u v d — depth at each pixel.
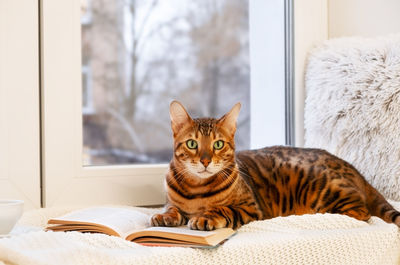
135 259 0.91
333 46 1.68
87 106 1.94
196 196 1.24
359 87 1.51
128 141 2.03
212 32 2.22
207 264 0.97
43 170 1.51
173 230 1.04
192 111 2.19
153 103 2.09
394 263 1.19
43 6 1.49
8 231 1.06
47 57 1.49
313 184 1.36
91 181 1.56
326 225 1.16
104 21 1.98
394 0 1.71
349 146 1.55
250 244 1.02
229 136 1.27
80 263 0.89
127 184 1.61
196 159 1.21
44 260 0.86
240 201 1.25
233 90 2.27
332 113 1.58
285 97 1.90
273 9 1.97
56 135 1.51
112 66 2.00
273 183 1.43
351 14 1.84
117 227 1.12
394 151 1.43
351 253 1.09
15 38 1.46
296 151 1.52
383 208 1.29
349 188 1.31
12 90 1.46
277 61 1.95
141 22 2.06
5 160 1.45
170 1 2.12
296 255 1.05
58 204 1.52
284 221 1.16
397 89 1.42
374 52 1.52
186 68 2.17
